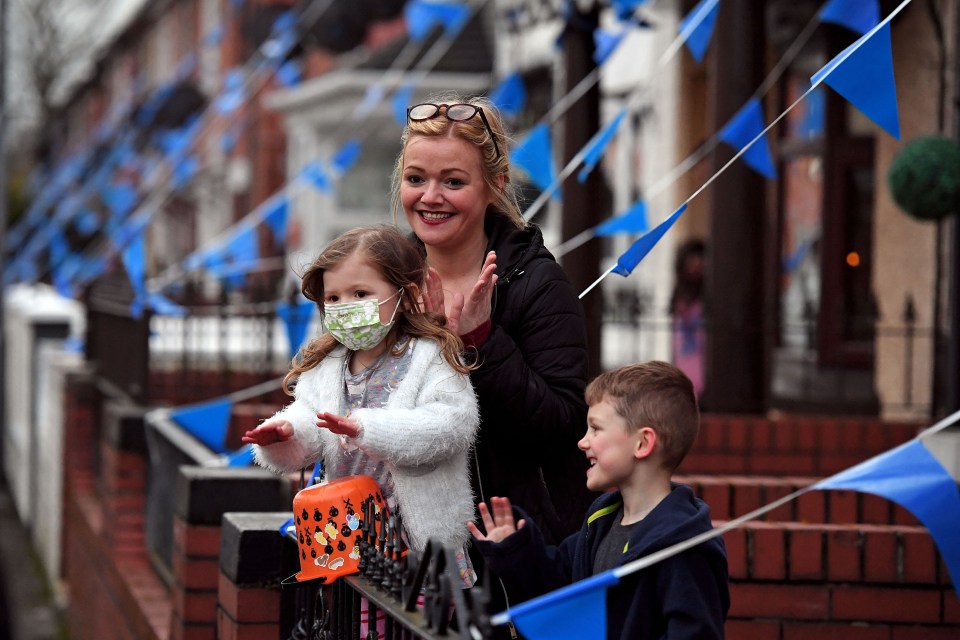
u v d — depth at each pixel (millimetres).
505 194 5719
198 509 7953
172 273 18078
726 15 12758
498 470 5535
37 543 21078
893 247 15219
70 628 15672
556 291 5512
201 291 18359
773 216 18219
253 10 38250
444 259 5684
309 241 37000
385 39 35781
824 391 16219
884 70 5234
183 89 43750
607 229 9688
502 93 13555
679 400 4863
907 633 6828
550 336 5469
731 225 12797
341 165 15055
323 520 5238
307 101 35875
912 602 6828
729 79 12773
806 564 6844
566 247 9836
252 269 17172
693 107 21250
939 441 9297
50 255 44594
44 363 20875
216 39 40875
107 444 12797
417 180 5594
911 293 14828
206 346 17516
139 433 11992
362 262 5215
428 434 4996
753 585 6852
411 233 5996
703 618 4574
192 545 7953
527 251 5594
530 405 5254
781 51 17750
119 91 64562
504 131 5715
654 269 22000
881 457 4031
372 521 5215
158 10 55031
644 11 13273
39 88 66875
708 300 13086
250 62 35125
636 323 15234
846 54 5273
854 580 6836
